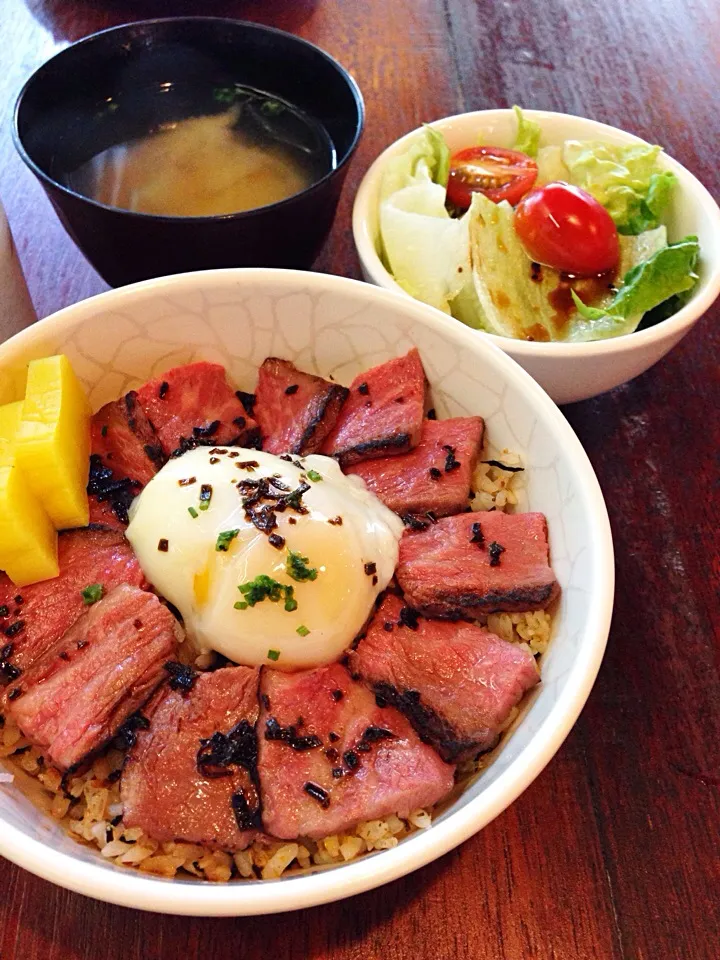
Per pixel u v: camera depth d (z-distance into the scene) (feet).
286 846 0.71
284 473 0.83
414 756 0.73
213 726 0.74
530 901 0.73
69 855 0.64
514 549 0.81
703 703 0.84
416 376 0.90
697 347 1.11
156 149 1.04
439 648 0.78
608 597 0.71
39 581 0.81
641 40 1.49
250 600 0.76
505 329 0.98
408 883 0.73
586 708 0.83
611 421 1.04
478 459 0.89
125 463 0.88
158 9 1.41
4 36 1.35
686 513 0.97
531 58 1.43
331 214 1.00
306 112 1.09
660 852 0.76
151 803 0.71
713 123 1.36
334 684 0.77
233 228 0.89
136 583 0.81
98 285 1.08
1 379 0.82
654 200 1.07
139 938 0.70
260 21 1.42
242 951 0.69
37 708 0.73
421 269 1.02
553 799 0.78
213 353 0.93
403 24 1.45
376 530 0.83
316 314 0.89
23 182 1.18
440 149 1.10
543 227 1.02
